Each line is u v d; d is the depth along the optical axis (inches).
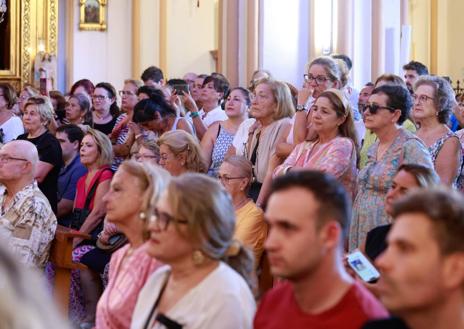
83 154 263.4
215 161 262.8
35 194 217.6
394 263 88.0
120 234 227.5
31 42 642.2
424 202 88.4
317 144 210.5
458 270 86.7
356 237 196.2
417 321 88.8
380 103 195.2
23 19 638.5
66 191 288.8
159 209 122.6
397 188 154.1
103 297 143.7
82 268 226.2
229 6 411.2
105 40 655.1
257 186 241.9
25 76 639.8
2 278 60.5
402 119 198.7
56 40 644.7
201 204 121.4
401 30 413.7
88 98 360.2
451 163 214.2
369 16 391.5
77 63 650.2
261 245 203.3
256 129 246.5
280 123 241.4
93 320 236.7
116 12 656.4
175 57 654.5
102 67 654.5
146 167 150.8
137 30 650.2
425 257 86.7
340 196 103.3
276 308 107.7
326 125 205.8
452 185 214.2
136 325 125.3
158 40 652.7
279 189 103.7
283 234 101.8
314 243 101.4
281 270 102.0
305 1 397.7
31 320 59.8
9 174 214.5
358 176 200.5
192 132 278.1
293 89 323.6
